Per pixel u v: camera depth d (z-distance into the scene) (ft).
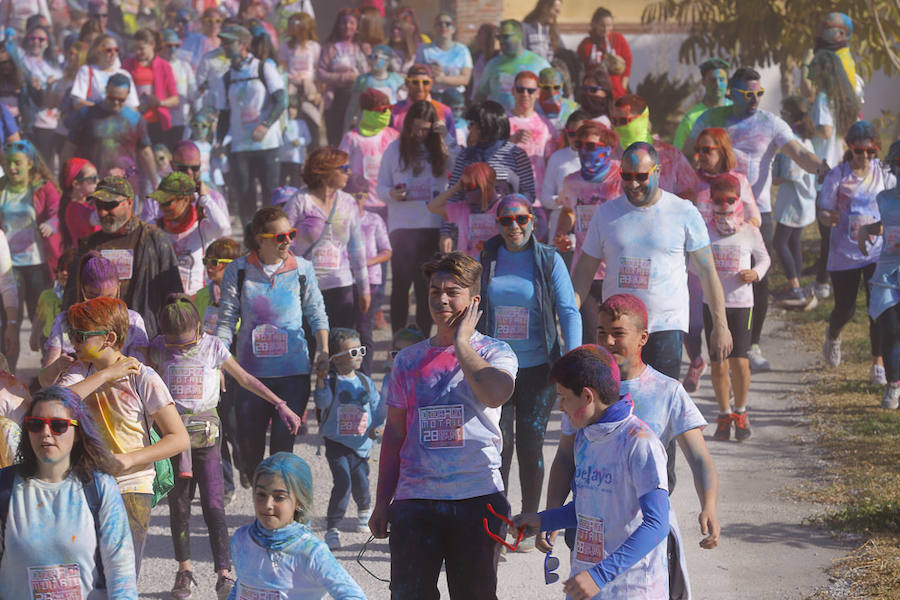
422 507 48.73
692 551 70.54
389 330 126.31
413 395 49.26
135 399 54.19
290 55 171.73
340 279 90.94
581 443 44.60
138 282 71.72
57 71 181.37
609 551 43.73
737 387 92.27
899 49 176.04
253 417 69.97
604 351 44.57
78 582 42.29
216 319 81.15
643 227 71.51
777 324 129.18
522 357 66.80
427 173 103.76
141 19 228.84
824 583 64.75
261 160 148.36
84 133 135.85
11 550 41.93
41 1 208.85
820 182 123.44
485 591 48.93
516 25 136.05
